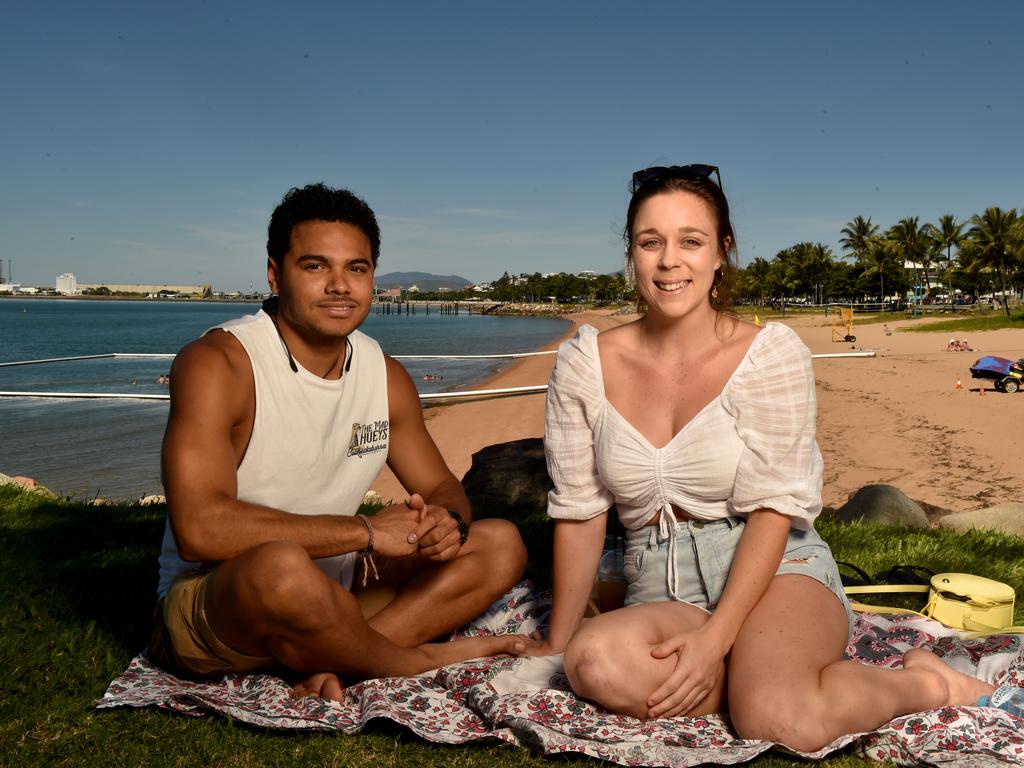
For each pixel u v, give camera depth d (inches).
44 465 585.0
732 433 93.0
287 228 90.7
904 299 3663.9
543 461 231.8
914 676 86.1
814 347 1537.9
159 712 88.8
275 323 94.8
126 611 121.3
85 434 708.7
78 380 1188.5
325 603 84.3
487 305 7780.5
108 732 84.2
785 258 4106.8
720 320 97.8
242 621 85.1
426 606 102.0
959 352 1369.3
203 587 87.9
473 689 89.4
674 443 94.9
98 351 1996.8
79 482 532.7
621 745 79.0
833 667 82.2
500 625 117.6
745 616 87.3
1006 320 2036.2
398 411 108.4
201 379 87.0
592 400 100.5
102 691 93.6
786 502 89.5
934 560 167.0
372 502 259.4
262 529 86.1
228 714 85.7
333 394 96.6
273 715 85.4
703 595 96.0
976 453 570.9
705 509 95.7
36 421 774.5
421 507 95.4
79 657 102.3
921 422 697.6
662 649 82.8
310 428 94.6
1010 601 117.2
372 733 85.2
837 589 93.6
